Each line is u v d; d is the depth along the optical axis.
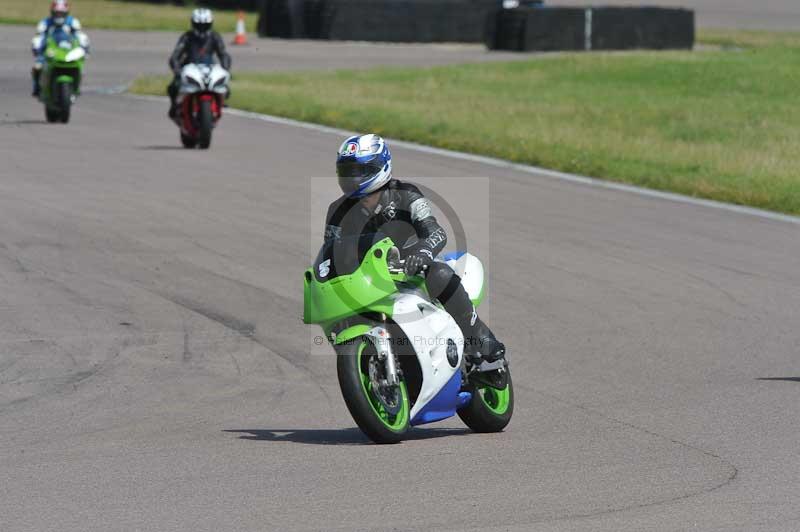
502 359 27.36
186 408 29.23
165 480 22.69
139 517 20.31
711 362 34.50
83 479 22.78
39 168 67.31
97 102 104.38
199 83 75.62
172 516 20.36
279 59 154.62
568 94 122.62
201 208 57.09
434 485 22.36
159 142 80.44
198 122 76.31
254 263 46.31
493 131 88.06
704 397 30.53
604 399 30.39
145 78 125.31
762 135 96.56
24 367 32.78
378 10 185.12
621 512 20.67
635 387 31.62
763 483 22.67
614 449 25.44
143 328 37.19
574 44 172.88
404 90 119.25
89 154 73.44
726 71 139.62
